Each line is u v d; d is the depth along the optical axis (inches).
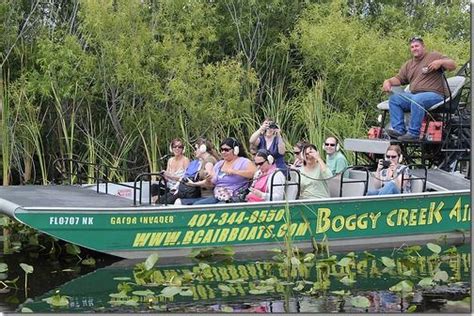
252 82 989.8
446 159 768.9
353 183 691.4
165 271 558.3
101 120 999.0
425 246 652.7
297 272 550.9
